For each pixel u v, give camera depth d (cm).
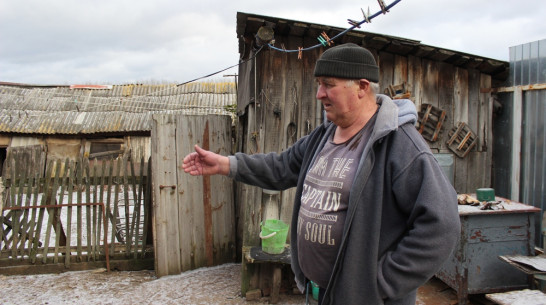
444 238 114
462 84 457
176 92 1308
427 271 117
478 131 464
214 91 1314
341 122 141
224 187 460
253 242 391
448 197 118
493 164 487
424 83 442
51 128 1094
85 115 1155
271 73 394
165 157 423
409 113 130
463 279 341
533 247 351
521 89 439
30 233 436
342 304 126
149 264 455
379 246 127
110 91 1316
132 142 1123
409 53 430
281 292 380
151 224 472
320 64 137
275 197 392
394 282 121
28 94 1241
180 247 435
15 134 1093
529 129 436
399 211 128
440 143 453
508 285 349
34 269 436
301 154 177
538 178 424
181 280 416
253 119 399
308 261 144
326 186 139
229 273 434
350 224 126
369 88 137
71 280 419
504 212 341
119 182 449
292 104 399
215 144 448
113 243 449
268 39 361
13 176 434
